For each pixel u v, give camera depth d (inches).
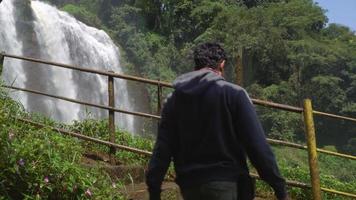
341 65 1888.5
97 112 1064.2
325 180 323.6
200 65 142.3
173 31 1907.0
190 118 136.6
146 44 1711.4
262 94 1720.0
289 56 1758.1
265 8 1958.7
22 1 950.4
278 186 131.0
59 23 1042.1
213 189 131.7
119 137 321.1
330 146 1756.9
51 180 188.5
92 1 1732.3
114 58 1248.2
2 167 182.1
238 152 135.3
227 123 134.3
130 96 1267.2
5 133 186.9
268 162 130.2
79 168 199.8
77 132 314.8
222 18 1775.3
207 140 134.6
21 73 899.4
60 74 1001.5
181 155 138.0
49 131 227.6
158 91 281.6
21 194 185.5
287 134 1561.3
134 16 1787.6
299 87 1771.7
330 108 1841.8
